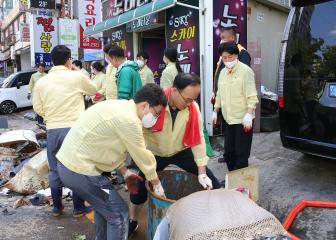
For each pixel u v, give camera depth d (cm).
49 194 487
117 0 945
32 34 1303
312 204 282
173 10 743
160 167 356
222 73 439
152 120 278
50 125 409
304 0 419
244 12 699
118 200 292
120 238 292
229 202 183
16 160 605
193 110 324
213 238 159
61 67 420
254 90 413
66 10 1596
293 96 429
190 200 189
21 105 1545
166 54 530
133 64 495
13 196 509
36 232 393
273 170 489
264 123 680
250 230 162
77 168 276
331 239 290
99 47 1191
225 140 448
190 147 338
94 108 279
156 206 287
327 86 395
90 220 420
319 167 478
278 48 811
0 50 4209
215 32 670
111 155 279
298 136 430
